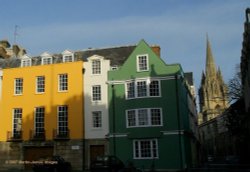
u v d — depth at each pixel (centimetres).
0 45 5069
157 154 3559
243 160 4247
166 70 3741
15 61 4594
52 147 3906
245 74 3725
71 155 3816
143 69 3806
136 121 3681
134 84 3788
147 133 3622
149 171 3328
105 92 3934
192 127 4900
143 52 3844
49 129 3956
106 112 3872
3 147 4034
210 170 2891
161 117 3638
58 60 4316
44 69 4156
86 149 3816
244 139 4409
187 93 4475
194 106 5753
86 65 4056
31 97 4116
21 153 3966
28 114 4075
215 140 10319
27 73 4200
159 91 3703
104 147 3778
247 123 4084
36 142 3944
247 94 3691
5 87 4225
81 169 3744
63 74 4091
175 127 3581
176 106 3631
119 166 2988
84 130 3866
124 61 4228
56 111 3991
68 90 4016
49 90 4078
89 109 3919
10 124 4103
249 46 3022
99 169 2902
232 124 4766
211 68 12469
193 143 4759
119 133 3716
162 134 3588
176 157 3512
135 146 3644
